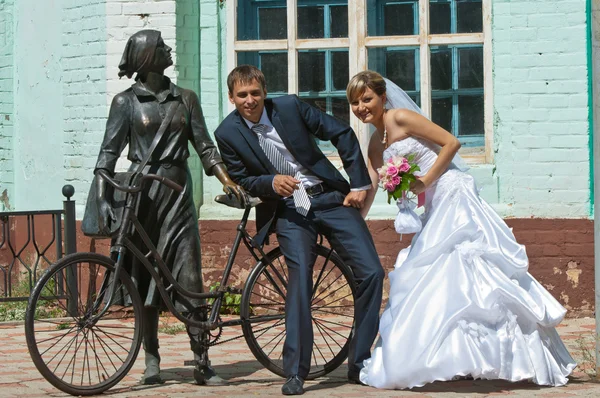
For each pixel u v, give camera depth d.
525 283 6.36
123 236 6.22
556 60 9.29
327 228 6.41
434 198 6.57
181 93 6.62
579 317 9.21
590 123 9.23
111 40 9.95
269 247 9.75
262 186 6.29
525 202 9.40
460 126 9.73
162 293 6.29
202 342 6.48
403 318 6.14
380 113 6.61
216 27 10.03
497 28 9.46
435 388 6.20
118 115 6.54
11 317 9.79
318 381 6.58
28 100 10.99
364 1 9.89
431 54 9.79
